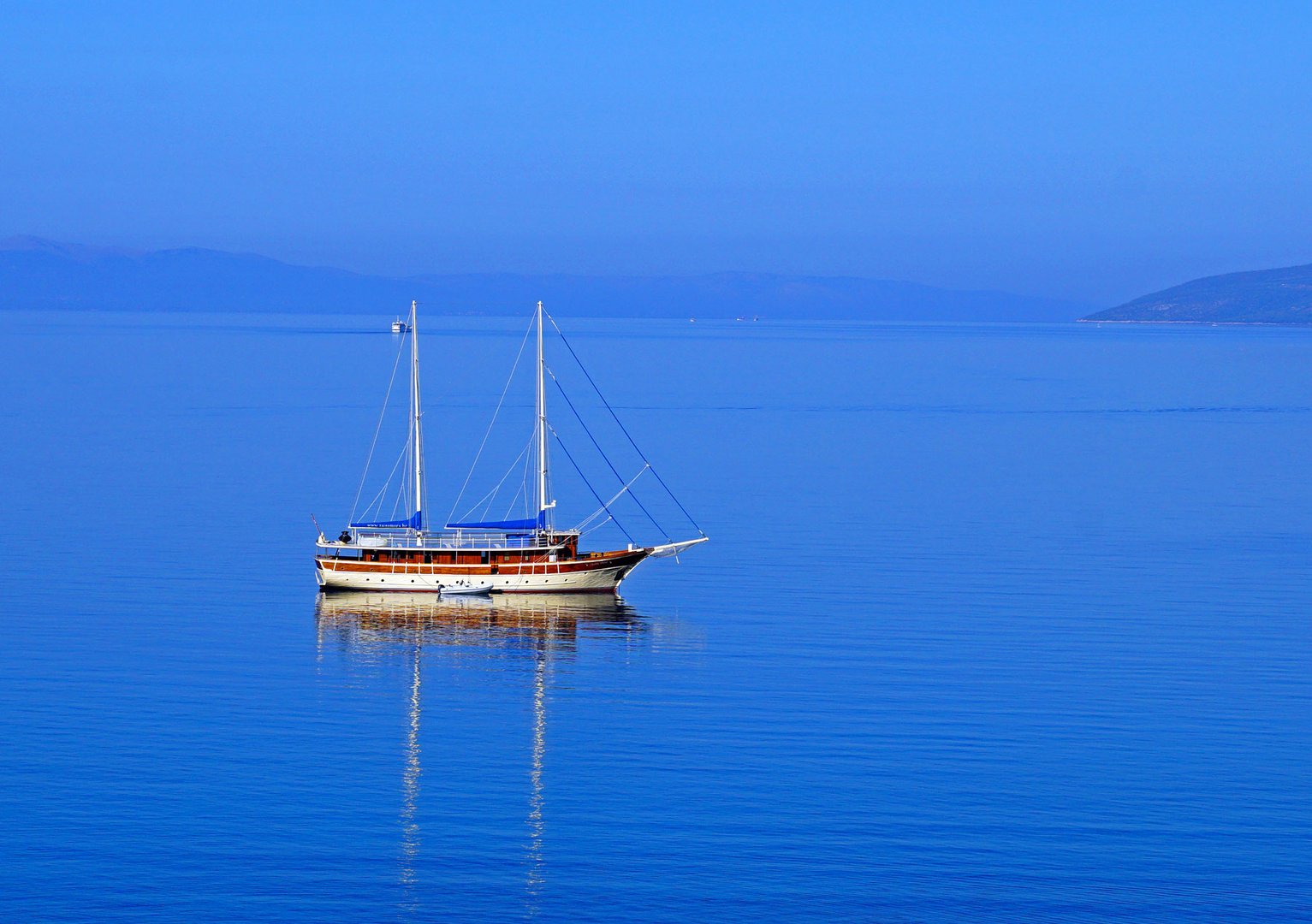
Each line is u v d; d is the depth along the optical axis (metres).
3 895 124.44
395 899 125.50
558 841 136.25
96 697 174.88
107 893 125.19
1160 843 135.38
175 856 132.00
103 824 138.00
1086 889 127.19
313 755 157.25
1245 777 149.88
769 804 143.75
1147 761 154.38
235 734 163.12
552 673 188.12
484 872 130.25
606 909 124.31
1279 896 126.00
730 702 175.00
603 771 152.75
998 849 134.12
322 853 133.25
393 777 151.00
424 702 176.38
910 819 140.38
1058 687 179.50
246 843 135.00
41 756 154.50
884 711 170.75
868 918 122.88
